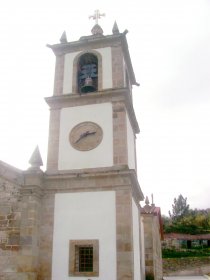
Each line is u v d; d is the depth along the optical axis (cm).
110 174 1650
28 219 1573
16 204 1616
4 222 1594
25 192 1625
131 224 1560
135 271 1670
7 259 1526
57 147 1842
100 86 1975
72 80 2052
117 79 1975
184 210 10050
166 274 4638
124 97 1886
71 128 1878
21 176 1664
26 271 1484
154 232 2714
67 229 1616
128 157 1848
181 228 7219
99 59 2066
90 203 1636
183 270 4662
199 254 5478
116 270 1479
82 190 1669
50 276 1542
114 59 2045
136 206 1892
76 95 1938
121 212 1574
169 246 6259
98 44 2123
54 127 1902
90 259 1567
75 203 1653
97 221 1595
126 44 2152
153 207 3070
